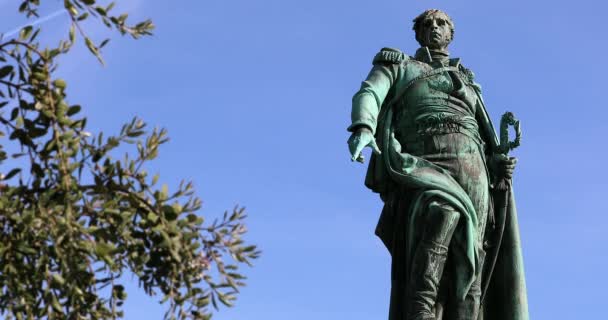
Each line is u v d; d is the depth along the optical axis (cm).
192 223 1046
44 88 1048
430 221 1325
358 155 1324
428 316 1311
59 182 1030
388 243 1373
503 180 1386
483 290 1366
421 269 1320
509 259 1383
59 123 1042
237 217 1052
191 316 1039
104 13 1066
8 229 1012
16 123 1046
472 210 1343
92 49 1057
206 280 1043
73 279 1001
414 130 1378
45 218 1005
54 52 1053
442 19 1441
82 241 1006
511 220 1389
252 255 1053
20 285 1009
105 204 1023
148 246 1046
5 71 1046
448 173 1354
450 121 1373
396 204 1365
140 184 1046
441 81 1391
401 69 1401
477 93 1418
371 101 1363
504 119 1405
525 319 1374
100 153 1042
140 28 1079
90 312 1018
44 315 1011
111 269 1017
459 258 1338
